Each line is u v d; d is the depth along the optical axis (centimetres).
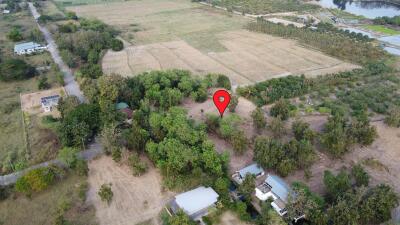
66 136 9756
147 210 7844
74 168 8962
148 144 9206
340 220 7044
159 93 12200
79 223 7469
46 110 12119
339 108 11981
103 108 10731
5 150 9894
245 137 9925
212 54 17938
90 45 17850
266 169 9131
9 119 11606
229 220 7612
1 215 7688
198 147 9212
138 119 10588
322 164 9412
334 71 15812
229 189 8544
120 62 16738
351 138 9606
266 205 7725
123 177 8900
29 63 16450
